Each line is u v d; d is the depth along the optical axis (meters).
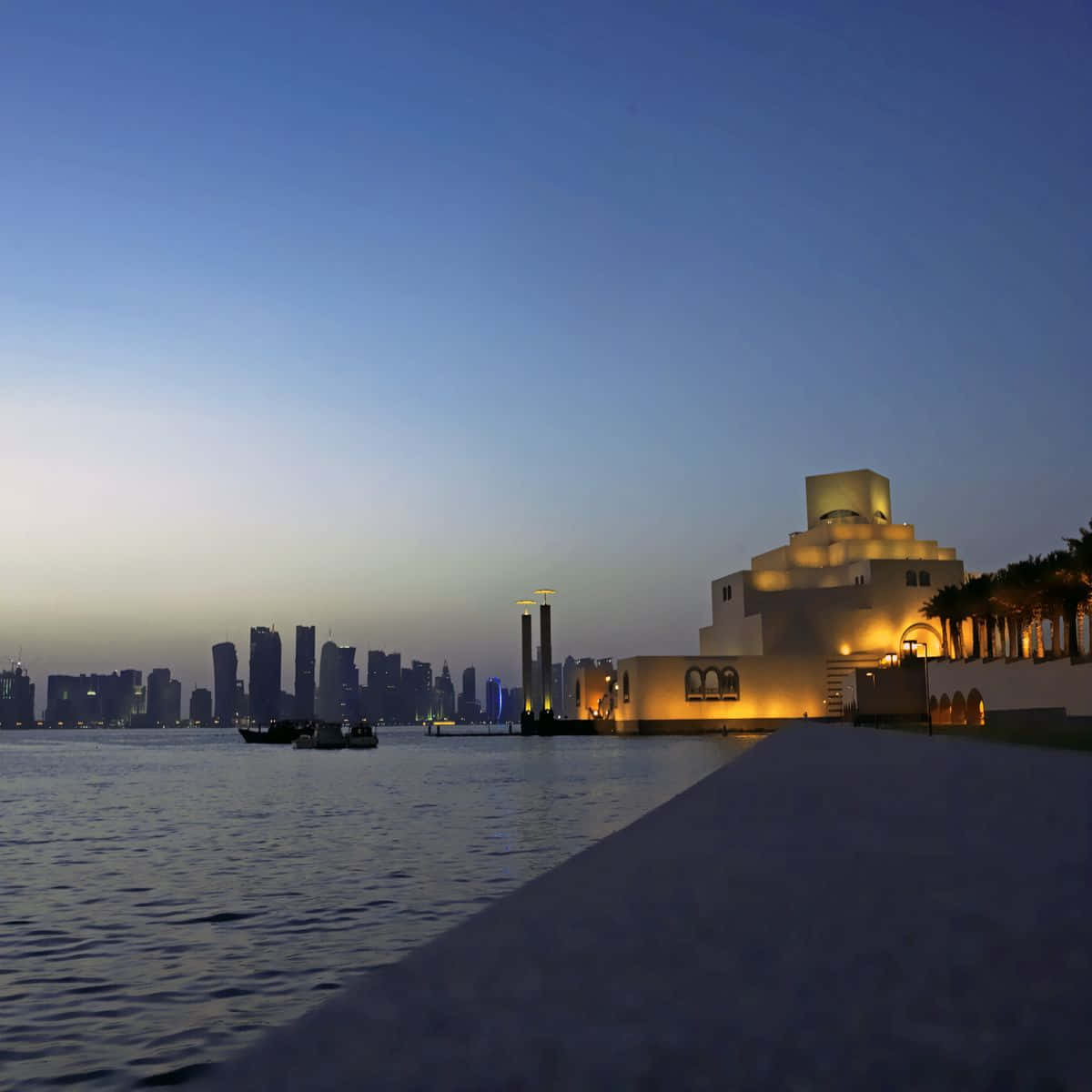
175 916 27.00
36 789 94.19
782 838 9.48
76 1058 15.04
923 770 20.61
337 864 37.41
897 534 181.00
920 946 4.95
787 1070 3.18
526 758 137.38
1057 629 105.75
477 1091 2.96
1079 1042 3.47
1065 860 8.10
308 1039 3.39
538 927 5.21
